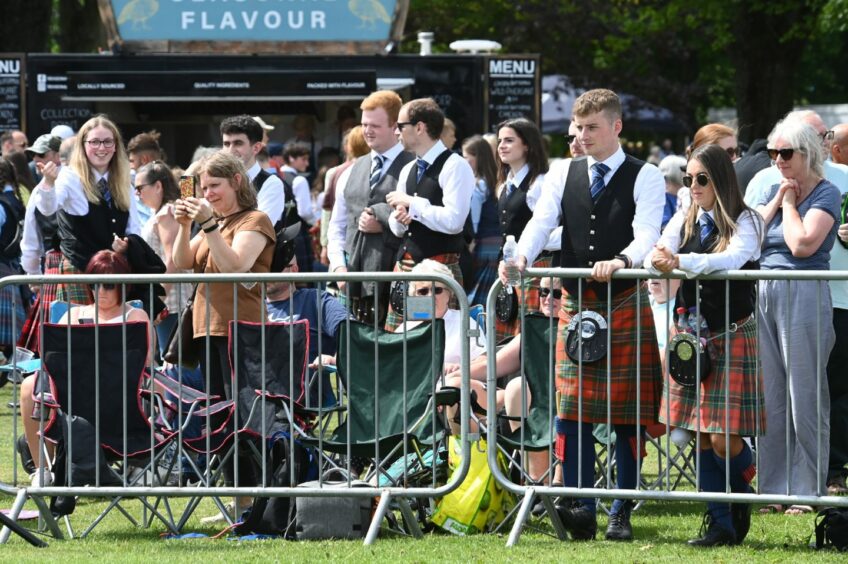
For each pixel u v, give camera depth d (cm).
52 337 1086
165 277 1080
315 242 2414
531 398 1147
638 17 5191
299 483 1123
